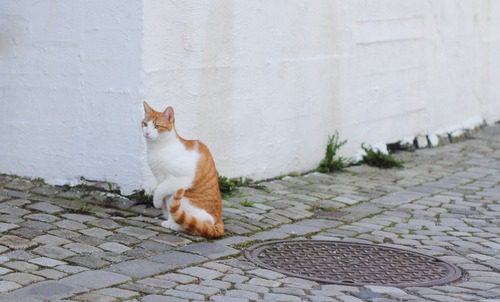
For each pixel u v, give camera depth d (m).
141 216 4.52
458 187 5.54
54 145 4.84
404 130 6.53
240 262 4.11
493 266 4.21
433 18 6.76
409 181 5.63
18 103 4.90
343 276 4.05
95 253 4.07
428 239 4.54
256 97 5.24
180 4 4.76
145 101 4.57
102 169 4.75
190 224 4.29
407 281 4.03
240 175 5.20
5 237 4.14
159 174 4.34
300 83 5.52
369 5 6.03
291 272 4.05
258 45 5.21
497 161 6.31
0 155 4.97
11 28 4.88
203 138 4.96
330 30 5.71
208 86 4.95
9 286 3.71
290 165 5.52
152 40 4.65
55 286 3.74
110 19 4.66
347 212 4.91
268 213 4.77
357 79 5.98
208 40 4.92
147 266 3.99
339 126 5.85
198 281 3.88
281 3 5.34
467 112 7.45
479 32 7.56
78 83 4.76
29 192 4.74
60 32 4.77
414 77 6.59
